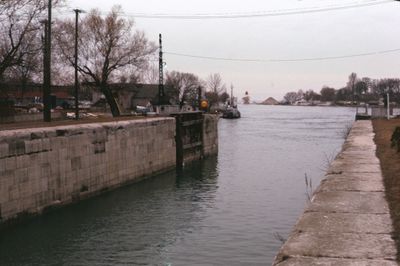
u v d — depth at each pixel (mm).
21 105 58594
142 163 26609
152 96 94688
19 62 29906
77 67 40531
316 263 5328
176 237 15023
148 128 27297
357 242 6070
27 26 29328
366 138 21641
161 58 53625
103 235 15367
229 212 18297
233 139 53281
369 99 164000
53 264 12648
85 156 20750
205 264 12414
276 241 14219
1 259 13031
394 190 9102
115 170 23578
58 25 47000
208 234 15258
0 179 15312
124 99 90750
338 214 7488
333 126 76438
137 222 17031
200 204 19953
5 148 15523
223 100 154875
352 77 196625
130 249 13898
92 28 44031
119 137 23938
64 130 19078
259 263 12320
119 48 45094
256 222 16625
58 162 18656
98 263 12719
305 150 41562
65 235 15320
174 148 30984
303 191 22422
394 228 6664
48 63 28891
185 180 26500
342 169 12078
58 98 84688
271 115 127875
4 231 15531
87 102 94375
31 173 16938
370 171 11688
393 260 5402
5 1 27812
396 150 15148
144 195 22188
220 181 25922
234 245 13969
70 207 19344
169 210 18906
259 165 32281
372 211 7645
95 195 21656
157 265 12477
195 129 34906
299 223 7008
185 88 101750
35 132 17188
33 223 16641
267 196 21359
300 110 184125
